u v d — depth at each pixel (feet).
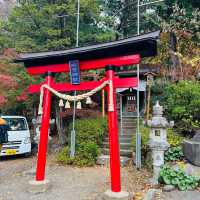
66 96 23.07
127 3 62.64
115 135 20.24
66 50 23.48
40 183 22.16
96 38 41.45
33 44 38.96
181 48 46.50
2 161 35.55
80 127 33.35
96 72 40.11
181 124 32.96
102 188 22.54
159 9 56.90
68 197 20.63
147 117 39.22
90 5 39.60
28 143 38.11
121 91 50.98
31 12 38.73
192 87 33.19
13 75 39.68
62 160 31.50
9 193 21.95
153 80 44.70
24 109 46.96
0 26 41.16
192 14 48.96
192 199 19.12
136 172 26.91
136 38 20.20
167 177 21.93
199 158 25.72
